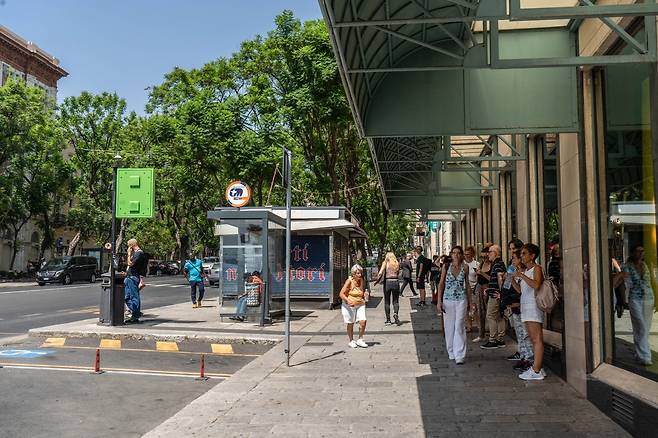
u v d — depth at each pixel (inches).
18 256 2188.7
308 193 1269.7
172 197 2001.7
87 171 2057.1
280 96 1136.8
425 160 623.8
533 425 237.9
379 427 238.4
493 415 254.2
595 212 285.3
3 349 443.8
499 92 341.4
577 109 301.9
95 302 895.7
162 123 1280.8
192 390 322.0
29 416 261.6
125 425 251.9
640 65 240.7
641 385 225.6
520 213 495.2
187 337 492.1
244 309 603.5
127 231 2311.8
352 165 1227.2
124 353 437.7
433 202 818.8
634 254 246.2
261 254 612.1
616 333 267.4
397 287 604.4
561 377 325.1
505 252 580.7
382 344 470.0
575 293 299.4
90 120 2041.1
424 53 353.7
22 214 1819.6
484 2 205.3
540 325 322.7
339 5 237.9
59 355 420.2
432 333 534.6
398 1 283.0
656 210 224.2
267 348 476.1
